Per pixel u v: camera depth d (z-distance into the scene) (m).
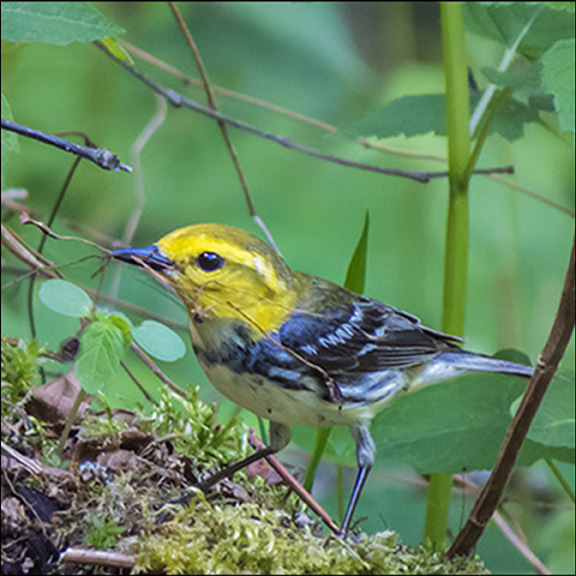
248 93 3.80
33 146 3.60
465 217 3.45
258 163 3.73
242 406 3.38
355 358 3.38
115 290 3.49
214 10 3.79
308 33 3.82
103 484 3.35
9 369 3.37
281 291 3.38
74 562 3.32
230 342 3.37
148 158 3.63
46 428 3.37
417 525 3.54
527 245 3.77
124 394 3.49
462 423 3.44
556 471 3.46
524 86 3.45
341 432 3.46
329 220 3.70
